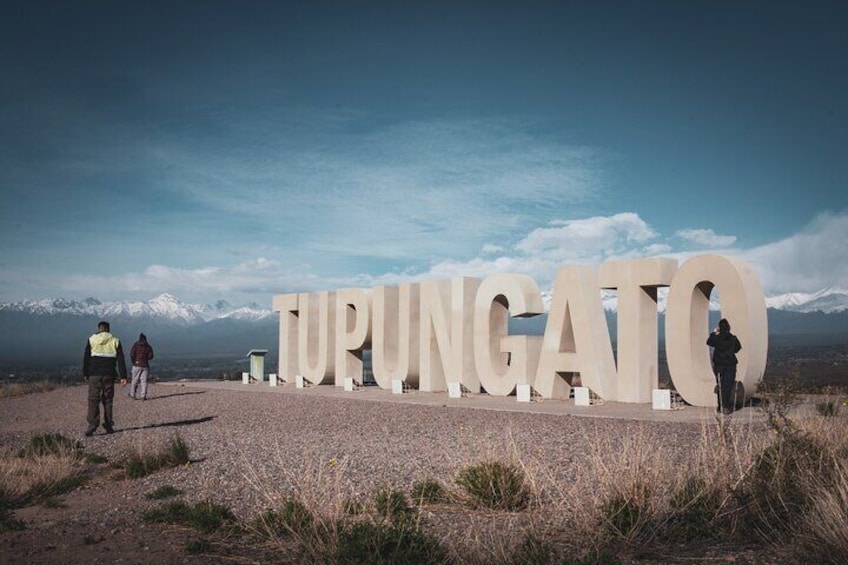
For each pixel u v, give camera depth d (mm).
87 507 8727
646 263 20500
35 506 9000
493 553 6031
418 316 27812
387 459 11258
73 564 6102
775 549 6035
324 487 7648
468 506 7961
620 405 20047
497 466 8344
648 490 6945
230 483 9586
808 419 9875
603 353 21344
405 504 7719
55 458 11148
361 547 6039
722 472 7227
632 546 6234
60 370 194750
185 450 11609
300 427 16406
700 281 19156
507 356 25219
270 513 7344
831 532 5699
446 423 16391
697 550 6137
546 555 5879
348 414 19109
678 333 19609
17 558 6293
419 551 5922
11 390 33531
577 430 14258
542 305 23844
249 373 37000
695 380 19125
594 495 7105
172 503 7922
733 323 18359
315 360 32812
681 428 14258
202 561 6188
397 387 26781
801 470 7145
